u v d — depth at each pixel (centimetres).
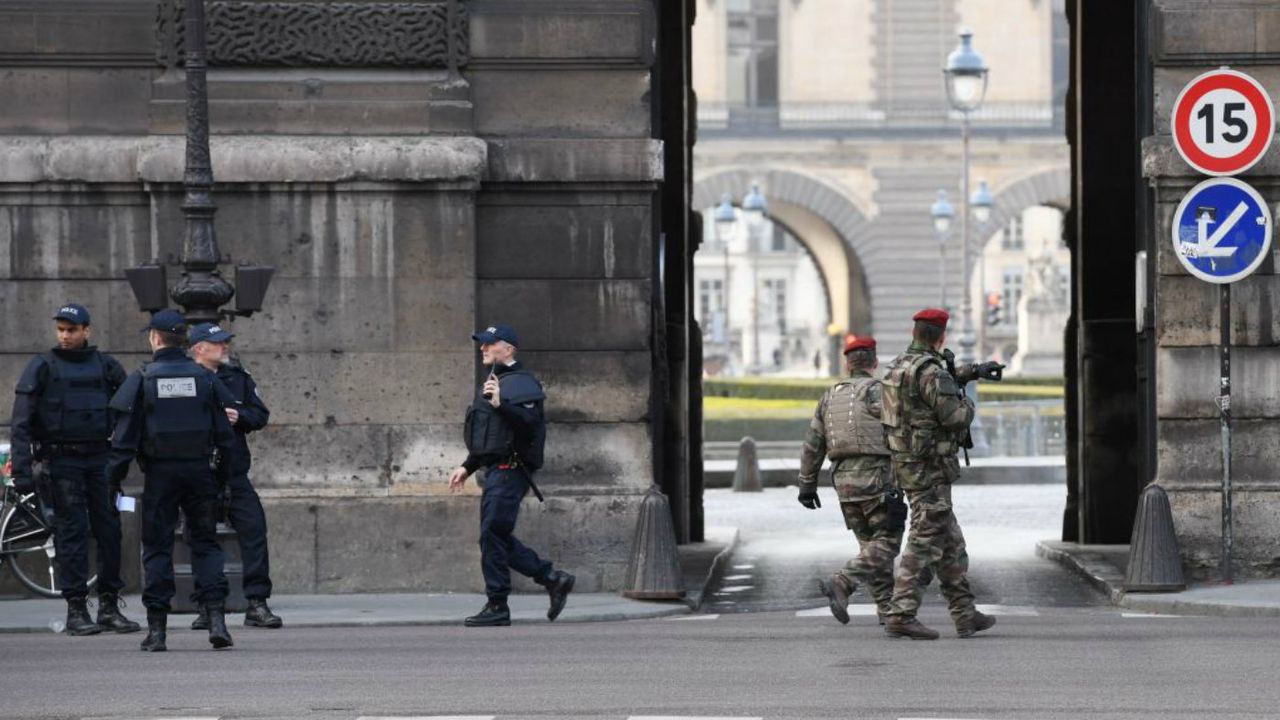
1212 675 3700
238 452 4775
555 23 5506
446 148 5422
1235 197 5281
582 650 4203
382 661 4022
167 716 3338
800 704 3397
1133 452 7044
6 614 5066
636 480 5528
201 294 5044
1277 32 5484
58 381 4716
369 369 5475
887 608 4644
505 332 4809
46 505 4772
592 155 5488
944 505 4412
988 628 4497
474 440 4806
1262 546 5475
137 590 5506
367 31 5494
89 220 5459
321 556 5456
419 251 5466
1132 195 7075
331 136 5469
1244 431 5484
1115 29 7094
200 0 5106
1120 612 5094
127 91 5478
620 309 5528
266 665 3978
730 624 4859
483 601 5281
